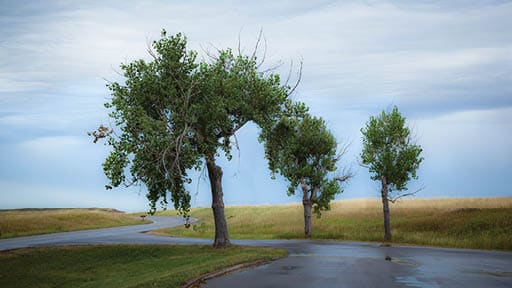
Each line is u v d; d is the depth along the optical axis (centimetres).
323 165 4603
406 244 3631
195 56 3019
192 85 2888
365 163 4203
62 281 2417
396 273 1895
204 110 2895
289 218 6912
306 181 4662
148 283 1683
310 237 4550
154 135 2806
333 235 4466
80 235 5006
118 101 2828
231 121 3077
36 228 6081
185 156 2828
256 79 3103
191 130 2894
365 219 5988
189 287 1595
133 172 2833
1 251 3167
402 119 4150
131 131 2847
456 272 1938
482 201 6650
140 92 2953
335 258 2488
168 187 2936
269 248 2975
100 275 2486
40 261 2888
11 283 2425
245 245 3284
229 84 2980
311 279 1738
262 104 3130
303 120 4556
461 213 5194
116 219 8512
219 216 3111
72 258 2948
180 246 3275
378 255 2664
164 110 3011
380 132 4162
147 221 9225
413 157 4072
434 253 2814
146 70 3000
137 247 3247
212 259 2467
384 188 4134
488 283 1656
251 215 8238
